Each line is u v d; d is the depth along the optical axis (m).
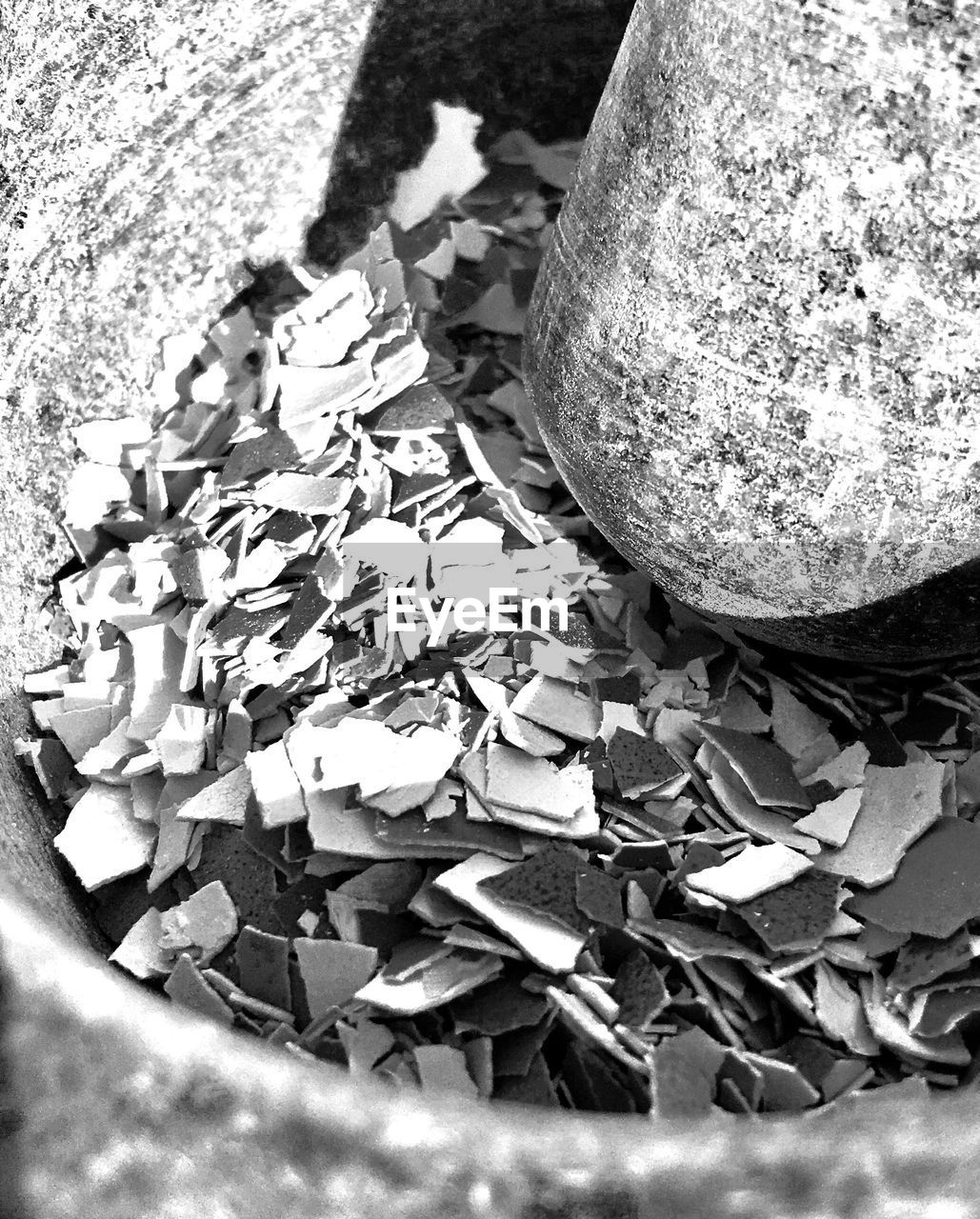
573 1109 0.11
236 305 0.15
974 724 0.12
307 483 0.13
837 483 0.11
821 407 0.10
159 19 0.13
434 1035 0.11
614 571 0.13
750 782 0.12
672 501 0.11
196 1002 0.11
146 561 0.13
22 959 0.09
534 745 0.12
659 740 0.12
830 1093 0.11
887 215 0.10
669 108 0.11
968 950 0.11
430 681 0.12
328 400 0.14
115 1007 0.09
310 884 0.12
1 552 0.13
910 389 0.10
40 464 0.13
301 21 0.14
